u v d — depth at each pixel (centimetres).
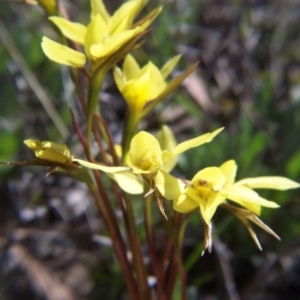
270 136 22
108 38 9
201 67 25
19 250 19
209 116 24
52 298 18
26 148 21
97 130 11
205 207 9
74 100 22
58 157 10
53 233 20
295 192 20
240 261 20
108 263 19
